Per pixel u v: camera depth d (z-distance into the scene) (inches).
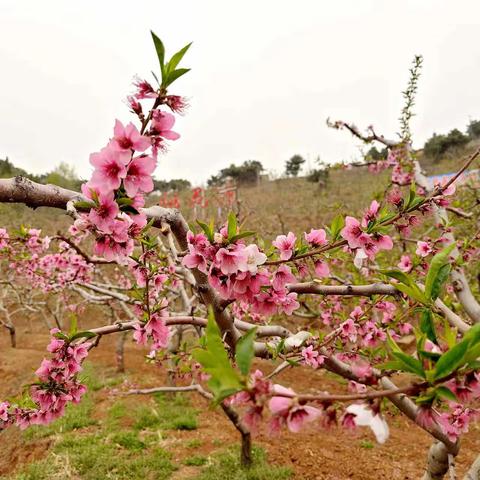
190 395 295.4
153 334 86.4
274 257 77.0
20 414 92.5
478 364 33.7
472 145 475.8
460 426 71.1
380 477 190.9
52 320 546.3
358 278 146.5
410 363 35.4
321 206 537.0
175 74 50.0
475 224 184.4
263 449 211.0
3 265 386.6
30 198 51.8
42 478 193.2
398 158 160.9
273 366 316.2
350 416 36.4
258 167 1353.3
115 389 292.5
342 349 111.4
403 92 157.4
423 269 113.0
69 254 174.4
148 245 93.0
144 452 213.8
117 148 46.5
